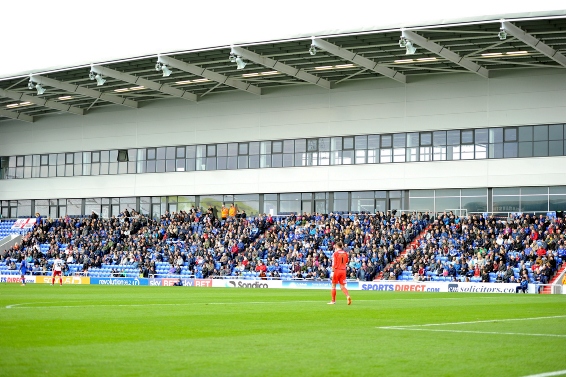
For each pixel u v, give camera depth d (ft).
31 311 71.46
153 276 196.54
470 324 60.54
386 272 166.71
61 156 247.91
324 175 202.08
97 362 37.14
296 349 43.19
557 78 174.81
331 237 185.16
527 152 177.58
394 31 150.00
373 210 196.75
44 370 34.47
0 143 260.62
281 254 187.73
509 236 164.25
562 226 162.40
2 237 249.34
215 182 218.79
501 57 169.48
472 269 157.89
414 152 191.01
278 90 209.56
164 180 227.40
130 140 233.55
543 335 51.37
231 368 36.04
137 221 222.28
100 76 189.47
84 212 243.60
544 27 145.69
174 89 212.23
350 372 35.27
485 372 35.45
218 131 218.59
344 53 167.84
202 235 207.00
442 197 187.62
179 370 35.24
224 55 178.50
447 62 177.27
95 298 103.55
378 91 195.62
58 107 232.12
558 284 143.54
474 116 183.21
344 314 71.51
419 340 48.08
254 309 78.48
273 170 209.77
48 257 219.41
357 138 198.70
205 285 174.81
